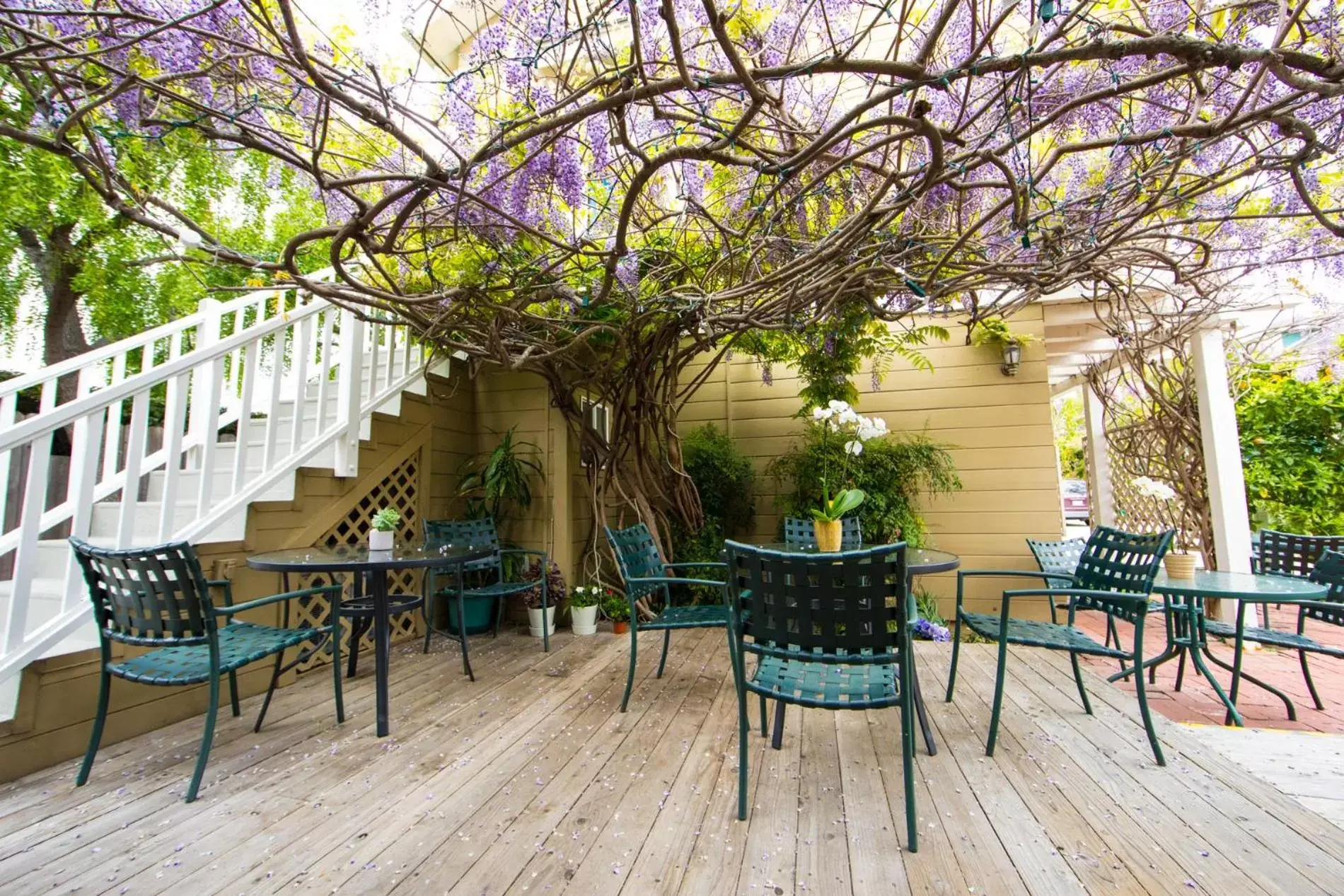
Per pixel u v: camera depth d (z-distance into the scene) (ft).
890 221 7.30
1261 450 15.81
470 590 11.33
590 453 13.91
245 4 4.68
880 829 5.16
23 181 10.89
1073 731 7.28
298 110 6.33
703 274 9.80
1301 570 10.34
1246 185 8.41
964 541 15.19
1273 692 8.47
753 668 10.09
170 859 4.82
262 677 9.01
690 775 6.20
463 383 14.21
